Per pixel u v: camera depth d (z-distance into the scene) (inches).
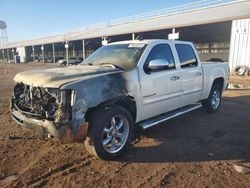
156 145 198.8
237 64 865.5
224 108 321.4
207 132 229.5
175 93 221.8
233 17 821.2
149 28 1131.9
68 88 148.6
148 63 196.1
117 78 172.1
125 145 180.4
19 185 143.9
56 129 147.6
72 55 2640.3
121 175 155.0
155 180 149.3
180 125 248.8
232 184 144.7
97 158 175.5
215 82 292.2
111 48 223.0
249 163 170.7
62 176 153.6
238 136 220.2
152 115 206.2
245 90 484.7
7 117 278.2
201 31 1277.1
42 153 184.1
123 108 176.7
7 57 3631.9
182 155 182.1
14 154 182.1
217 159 176.4
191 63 244.4
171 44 224.4
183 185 144.0
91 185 144.2
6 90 491.2
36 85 159.6
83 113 153.0
